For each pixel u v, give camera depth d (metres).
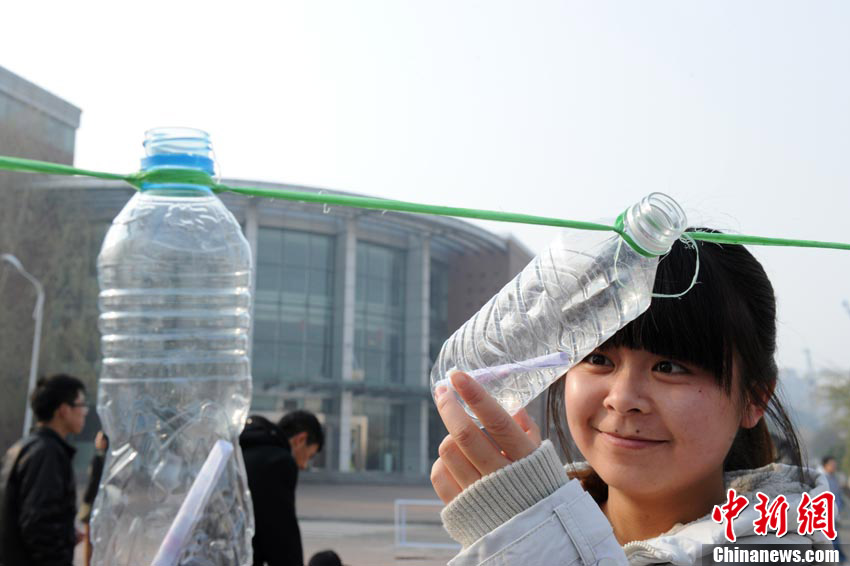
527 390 1.15
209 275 1.26
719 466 1.31
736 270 1.23
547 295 1.14
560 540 1.00
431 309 38.06
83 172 0.91
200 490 1.00
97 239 30.77
